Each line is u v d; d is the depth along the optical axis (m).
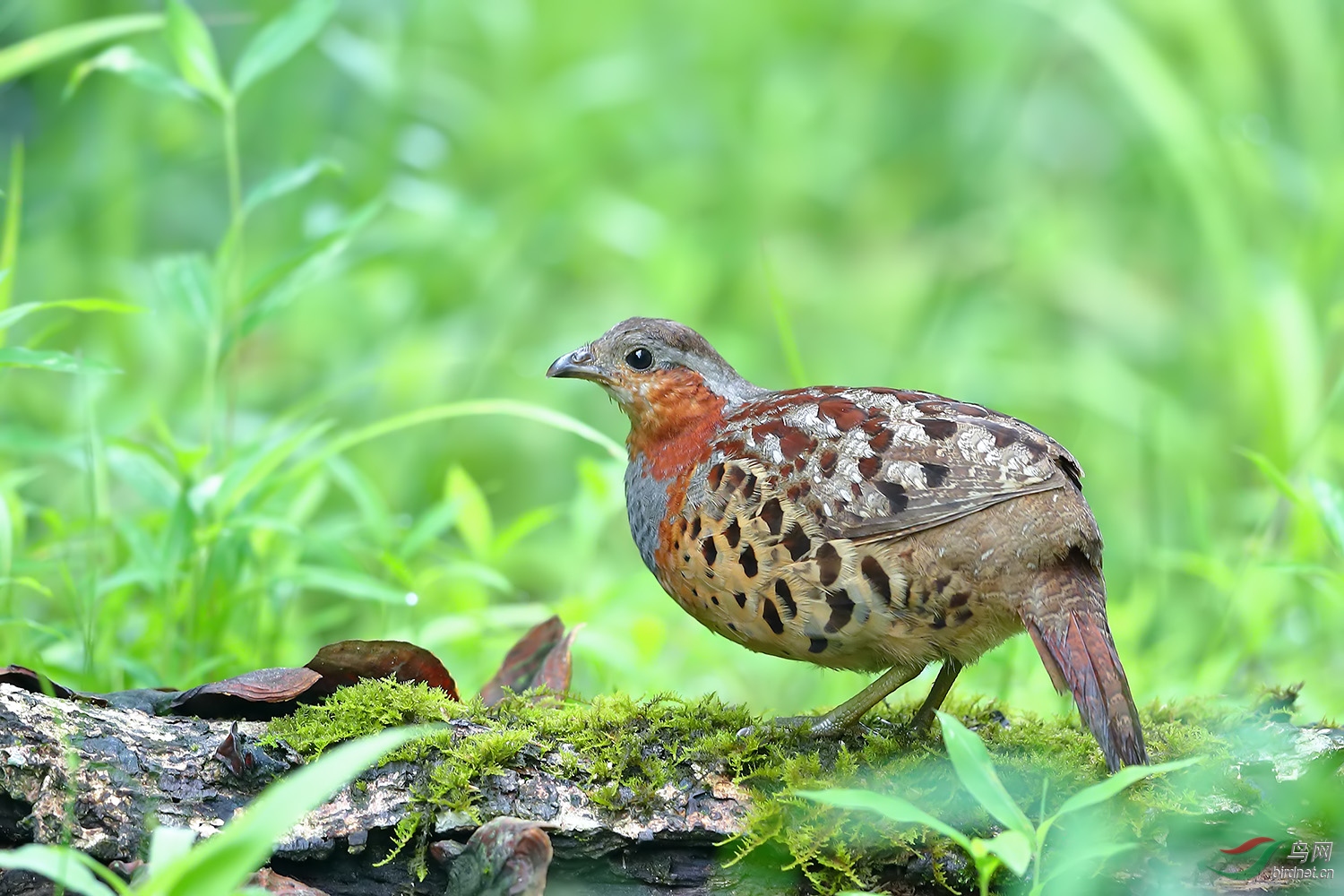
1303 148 16.58
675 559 7.74
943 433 7.21
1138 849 6.73
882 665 7.61
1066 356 16.28
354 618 11.94
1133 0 17.33
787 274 17.42
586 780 6.69
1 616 8.51
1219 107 16.58
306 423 12.77
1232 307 14.94
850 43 20.38
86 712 6.51
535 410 8.77
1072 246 17.92
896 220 18.64
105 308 7.19
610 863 6.63
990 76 19.75
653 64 19.00
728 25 20.45
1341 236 14.82
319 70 15.77
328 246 9.38
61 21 14.89
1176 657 10.91
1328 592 9.99
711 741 6.96
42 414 13.23
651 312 15.35
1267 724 7.74
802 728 7.42
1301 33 16.38
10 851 5.10
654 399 8.34
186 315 9.42
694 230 16.70
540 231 15.61
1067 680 6.79
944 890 6.73
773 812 6.64
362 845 6.40
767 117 18.55
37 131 15.23
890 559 7.07
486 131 16.67
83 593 9.22
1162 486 14.27
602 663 9.75
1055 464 7.15
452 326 14.66
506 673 8.29
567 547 13.45
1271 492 12.48
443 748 6.64
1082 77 20.02
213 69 9.64
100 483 10.05
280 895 6.07
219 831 6.24
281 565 10.02
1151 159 18.61
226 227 15.64
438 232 13.94
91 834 6.11
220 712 7.04
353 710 6.82
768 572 7.29
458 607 10.51
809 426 7.43
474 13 16.91
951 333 16.44
